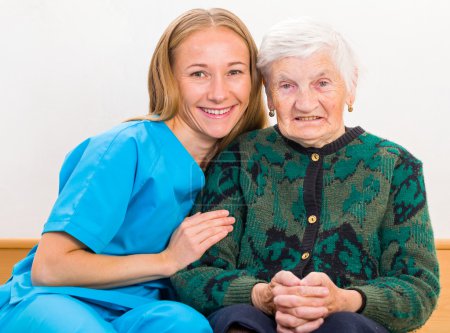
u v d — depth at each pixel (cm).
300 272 155
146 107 234
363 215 158
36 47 233
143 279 158
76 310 140
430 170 232
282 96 160
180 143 166
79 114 235
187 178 164
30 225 238
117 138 158
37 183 237
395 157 161
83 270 150
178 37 165
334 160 162
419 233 156
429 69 229
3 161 236
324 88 158
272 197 164
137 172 158
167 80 166
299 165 164
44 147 236
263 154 168
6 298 153
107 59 232
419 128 231
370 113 231
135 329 140
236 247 165
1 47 232
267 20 230
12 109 234
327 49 156
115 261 154
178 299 167
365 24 229
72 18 231
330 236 158
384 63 229
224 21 166
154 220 160
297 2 229
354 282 155
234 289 149
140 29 231
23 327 140
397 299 147
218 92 163
